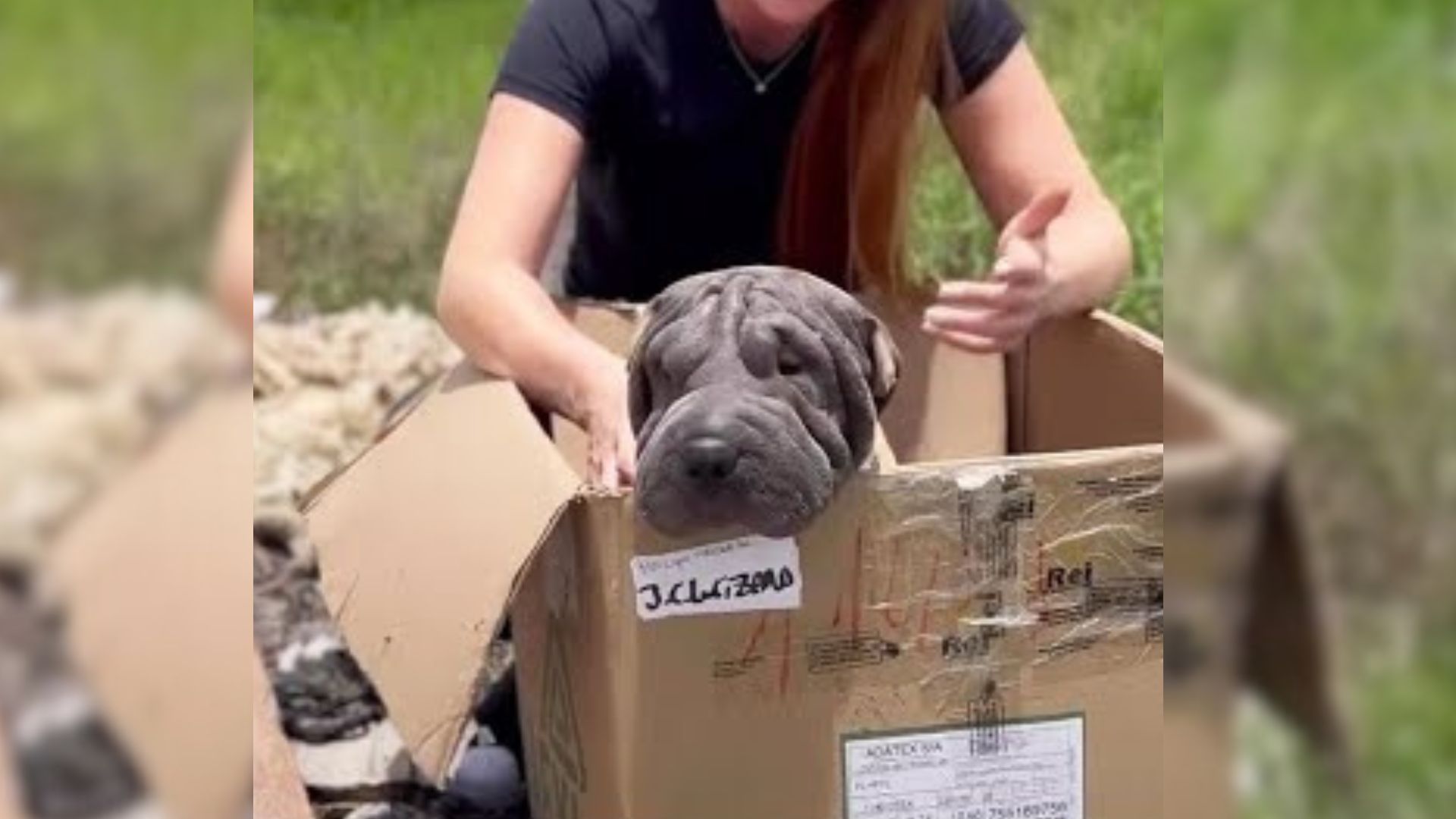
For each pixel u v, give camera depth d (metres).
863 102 2.21
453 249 2.05
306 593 2.53
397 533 1.76
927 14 2.16
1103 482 1.69
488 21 4.36
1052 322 2.13
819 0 2.12
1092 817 1.74
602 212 2.35
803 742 1.67
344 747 2.29
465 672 1.58
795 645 1.65
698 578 1.62
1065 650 1.70
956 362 2.19
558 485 1.63
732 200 2.31
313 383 2.95
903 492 1.65
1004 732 1.70
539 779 1.95
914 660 1.67
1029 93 2.27
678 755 1.65
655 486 1.56
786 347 1.65
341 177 3.65
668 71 2.20
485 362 1.96
